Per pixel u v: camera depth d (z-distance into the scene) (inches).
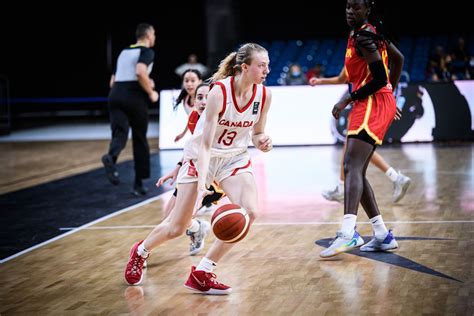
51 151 569.0
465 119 530.3
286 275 213.0
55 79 998.4
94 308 190.1
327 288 198.8
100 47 997.2
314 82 289.6
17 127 815.7
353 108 235.3
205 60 995.3
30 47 977.5
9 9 952.9
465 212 291.9
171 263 233.0
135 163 362.6
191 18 991.0
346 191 229.0
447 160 438.6
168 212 229.1
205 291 198.2
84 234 281.3
